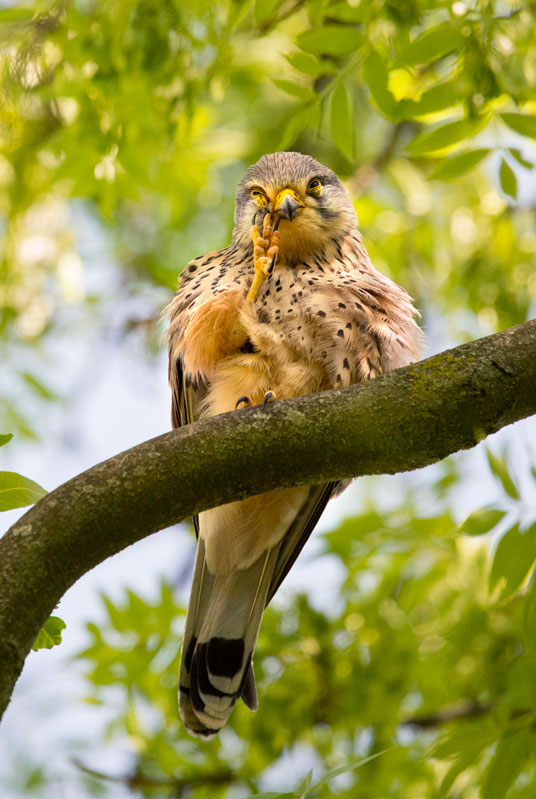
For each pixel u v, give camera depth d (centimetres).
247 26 1170
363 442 611
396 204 1338
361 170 1295
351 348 829
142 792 1067
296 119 891
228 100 1398
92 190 1126
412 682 1055
